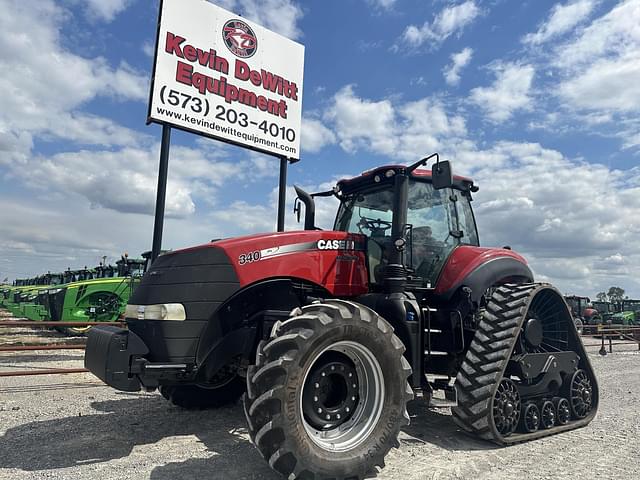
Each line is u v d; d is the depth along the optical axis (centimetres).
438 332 441
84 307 1212
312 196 557
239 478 310
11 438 396
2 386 644
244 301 382
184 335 351
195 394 488
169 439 396
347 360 331
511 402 407
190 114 696
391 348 325
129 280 1249
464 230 514
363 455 303
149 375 345
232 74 752
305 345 292
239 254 376
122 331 348
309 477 283
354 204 531
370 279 440
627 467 344
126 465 333
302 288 411
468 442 400
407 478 314
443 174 398
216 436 405
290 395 284
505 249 522
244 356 386
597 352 1352
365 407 325
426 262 468
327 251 418
